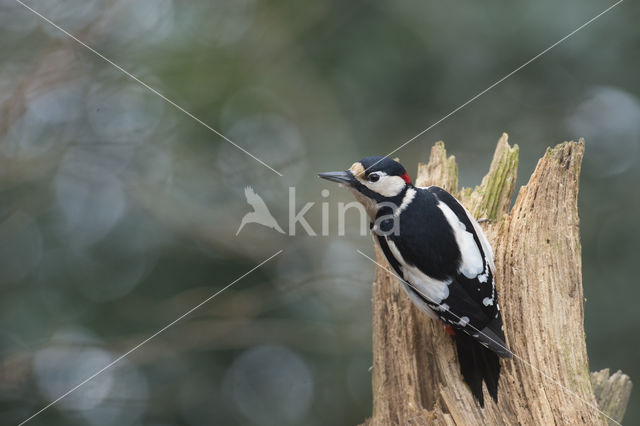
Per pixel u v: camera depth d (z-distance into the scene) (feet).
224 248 40.55
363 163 22.91
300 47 44.39
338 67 43.80
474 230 21.03
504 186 23.62
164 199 40.32
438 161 25.55
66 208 40.55
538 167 21.83
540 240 20.86
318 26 44.14
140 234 41.09
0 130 38.42
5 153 38.81
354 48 43.19
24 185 39.63
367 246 39.83
